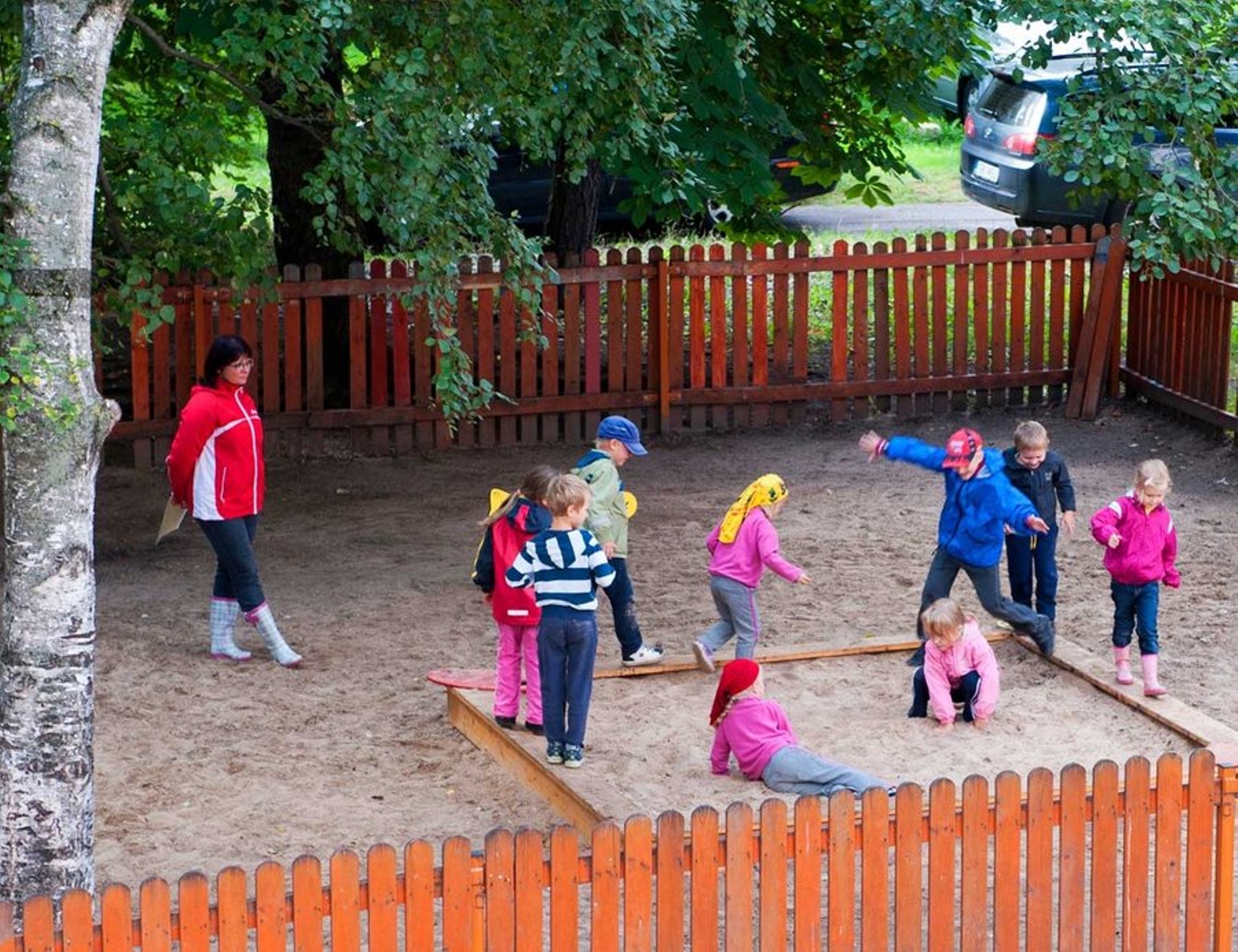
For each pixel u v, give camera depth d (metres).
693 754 9.65
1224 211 16.33
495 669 11.22
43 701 7.19
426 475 16.33
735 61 13.60
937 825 7.14
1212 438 16.98
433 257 12.43
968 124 22.75
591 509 10.40
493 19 11.95
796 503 15.37
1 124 12.38
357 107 12.05
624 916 6.85
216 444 11.08
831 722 10.17
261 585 12.71
